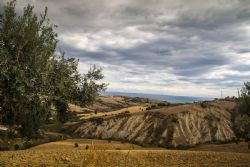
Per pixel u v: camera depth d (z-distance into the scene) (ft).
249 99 141.59
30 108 47.24
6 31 44.88
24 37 44.11
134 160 53.11
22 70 42.96
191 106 410.31
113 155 55.52
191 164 52.90
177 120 368.89
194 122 368.48
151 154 60.29
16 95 43.75
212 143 287.89
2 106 45.78
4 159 53.36
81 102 50.06
